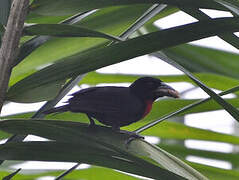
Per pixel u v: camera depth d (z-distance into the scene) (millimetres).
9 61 4223
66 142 4098
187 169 4180
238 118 4211
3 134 5953
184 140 7395
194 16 4594
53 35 4383
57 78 4262
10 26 4266
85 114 6812
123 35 5305
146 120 7148
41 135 4066
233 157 6984
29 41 4555
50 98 4395
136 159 3959
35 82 4270
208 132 7059
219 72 7305
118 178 6887
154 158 4246
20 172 6723
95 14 6238
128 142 4523
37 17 6266
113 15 6258
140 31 7738
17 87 4273
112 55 4195
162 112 6914
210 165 6484
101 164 4125
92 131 4648
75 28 4312
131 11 6266
